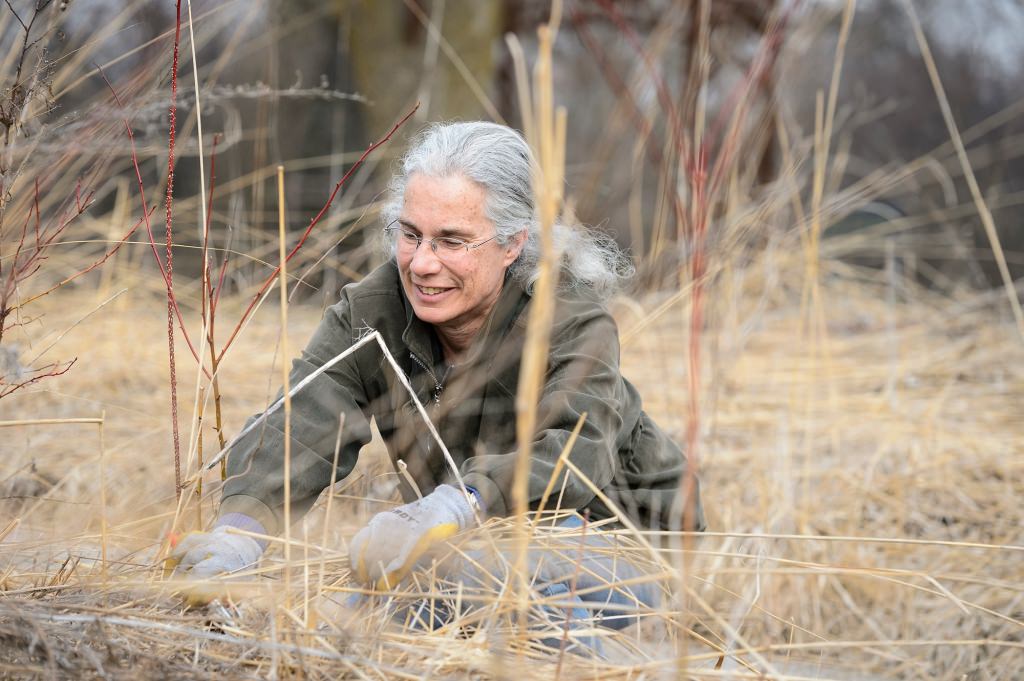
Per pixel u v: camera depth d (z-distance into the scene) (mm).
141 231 9688
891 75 22641
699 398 7863
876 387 9211
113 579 3650
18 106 3996
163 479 6344
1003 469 7551
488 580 3787
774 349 9984
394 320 4320
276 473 4016
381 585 3576
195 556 3654
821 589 6086
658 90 6488
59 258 8305
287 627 3379
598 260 4551
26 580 3766
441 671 3270
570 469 3883
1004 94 22312
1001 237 17281
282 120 15156
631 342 6676
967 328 11039
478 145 4051
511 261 4207
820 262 10445
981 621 5770
